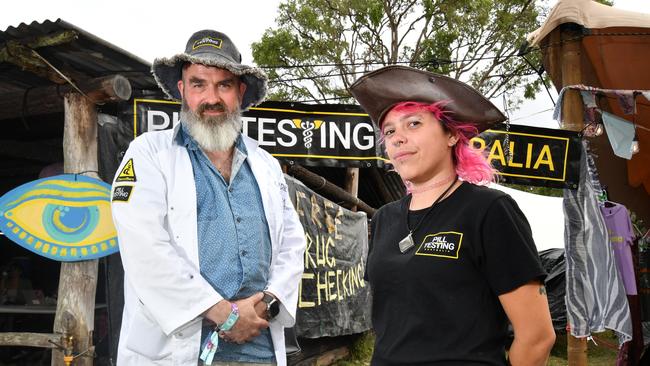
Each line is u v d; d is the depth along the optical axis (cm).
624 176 716
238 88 288
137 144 263
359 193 1161
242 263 254
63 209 405
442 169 188
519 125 571
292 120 538
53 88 431
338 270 670
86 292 406
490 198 170
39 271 636
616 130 545
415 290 171
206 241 252
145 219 239
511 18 1664
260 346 259
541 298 164
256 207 271
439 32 1698
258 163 287
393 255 182
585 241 547
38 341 396
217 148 266
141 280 233
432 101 183
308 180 687
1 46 409
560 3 531
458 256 168
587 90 543
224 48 278
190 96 270
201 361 245
